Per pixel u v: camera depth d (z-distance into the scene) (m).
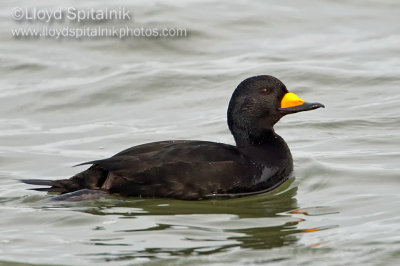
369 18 19.02
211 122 13.89
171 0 19.81
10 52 17.42
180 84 15.65
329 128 13.45
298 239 8.62
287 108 10.92
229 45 17.62
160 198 10.02
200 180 9.98
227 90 15.36
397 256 8.05
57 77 16.31
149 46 17.56
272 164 10.67
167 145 10.30
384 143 12.45
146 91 15.47
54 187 10.11
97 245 8.49
